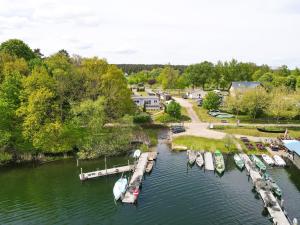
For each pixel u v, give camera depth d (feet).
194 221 147.33
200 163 218.18
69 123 246.27
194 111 401.70
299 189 181.27
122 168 211.61
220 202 165.48
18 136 230.68
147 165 217.56
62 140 240.53
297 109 326.24
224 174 204.03
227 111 391.04
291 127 315.78
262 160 230.07
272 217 145.59
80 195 178.09
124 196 170.50
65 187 189.16
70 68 299.58
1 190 186.39
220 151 248.52
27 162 233.35
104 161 233.14
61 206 165.48
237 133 294.66
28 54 406.82
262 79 583.58
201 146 257.75
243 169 213.66
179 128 305.73
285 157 235.20
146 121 342.23
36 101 227.40
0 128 222.28
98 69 302.25
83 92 278.67
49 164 229.25
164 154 247.50
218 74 626.23
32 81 238.07
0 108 220.64
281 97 333.21
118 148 247.70
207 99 382.83
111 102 286.05
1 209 163.53
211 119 354.74
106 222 148.25
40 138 228.63
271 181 186.50
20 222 150.41
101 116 250.98
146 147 258.16
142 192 178.29
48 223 148.97
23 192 183.42
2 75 281.95
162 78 595.47
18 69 297.12
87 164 227.81
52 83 250.78
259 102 333.83
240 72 637.30
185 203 164.86
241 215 152.25
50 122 235.81
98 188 187.11
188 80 620.90
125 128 268.21
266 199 160.66
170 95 539.70
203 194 174.91
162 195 174.40
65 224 147.84
